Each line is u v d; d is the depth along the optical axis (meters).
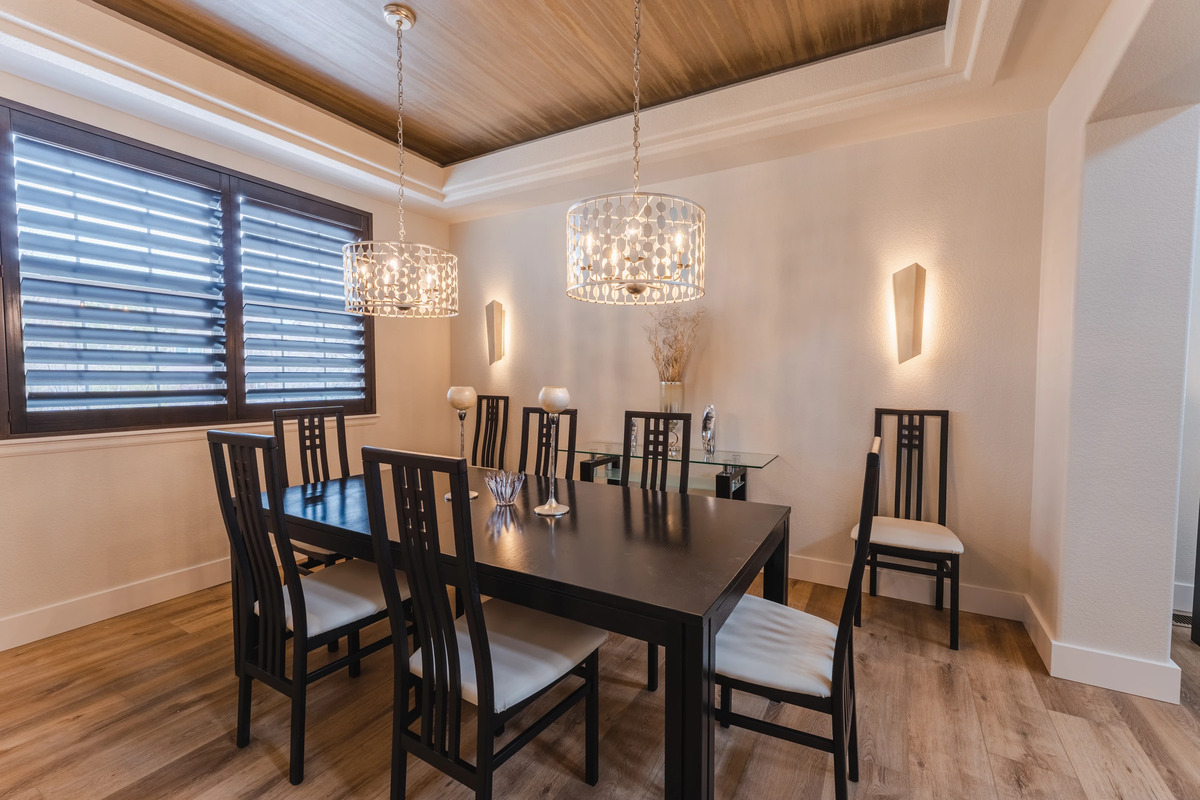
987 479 2.70
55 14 2.09
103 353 2.61
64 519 2.50
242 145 3.00
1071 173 2.17
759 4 2.24
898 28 2.39
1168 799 1.52
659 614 1.19
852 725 1.57
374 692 2.07
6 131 2.29
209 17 2.35
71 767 1.66
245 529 1.67
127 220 2.67
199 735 1.81
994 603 2.69
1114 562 2.04
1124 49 1.64
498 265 4.29
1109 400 2.03
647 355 3.64
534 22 2.35
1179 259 1.92
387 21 2.34
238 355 3.14
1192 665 2.22
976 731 1.81
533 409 2.98
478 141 3.60
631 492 2.37
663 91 2.94
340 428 2.78
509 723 1.89
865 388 2.97
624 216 1.85
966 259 2.71
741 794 1.56
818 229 3.05
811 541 3.14
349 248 2.49
